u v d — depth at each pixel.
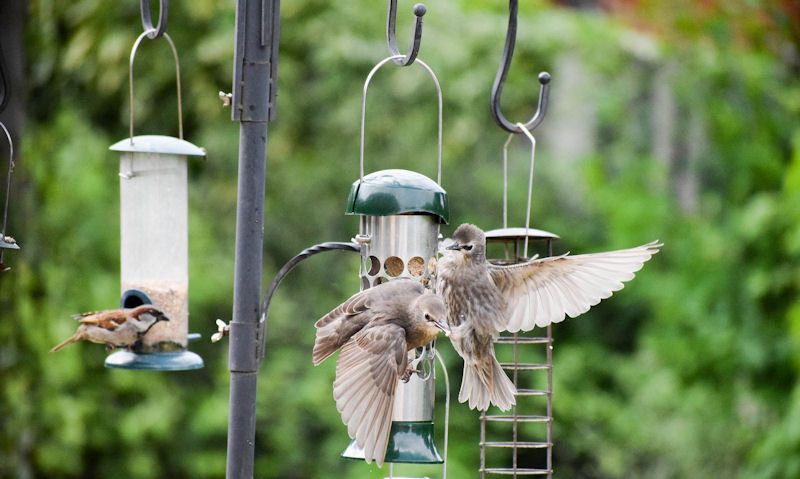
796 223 15.95
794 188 16.11
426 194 7.36
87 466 17.19
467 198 18.30
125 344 8.34
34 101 15.39
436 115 18.12
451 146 18.02
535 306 6.82
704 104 17.91
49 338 14.61
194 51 18.30
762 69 18.05
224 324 6.37
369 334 6.16
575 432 17.64
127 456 17.23
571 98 18.30
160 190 8.96
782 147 17.98
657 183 17.97
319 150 18.61
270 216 18.47
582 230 18.05
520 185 18.22
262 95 6.31
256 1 6.30
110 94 18.30
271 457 17.75
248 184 6.32
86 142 17.42
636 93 18.56
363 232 7.64
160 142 8.11
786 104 17.98
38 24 13.88
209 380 17.73
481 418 7.94
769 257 16.50
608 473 17.55
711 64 18.02
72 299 16.45
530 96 18.33
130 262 8.93
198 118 18.56
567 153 18.30
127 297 8.91
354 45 18.22
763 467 14.91
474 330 6.82
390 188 7.32
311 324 18.08
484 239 6.97
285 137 18.47
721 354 16.59
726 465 16.89
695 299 16.84
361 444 5.86
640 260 6.71
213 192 18.56
